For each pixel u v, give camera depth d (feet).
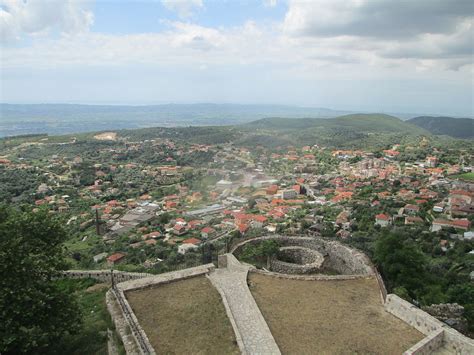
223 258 83.56
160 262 165.58
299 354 48.60
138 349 47.93
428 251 188.75
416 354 47.65
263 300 64.23
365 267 82.43
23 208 66.13
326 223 235.40
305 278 73.61
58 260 63.21
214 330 53.26
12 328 52.01
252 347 49.62
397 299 59.82
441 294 85.10
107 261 188.03
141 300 62.64
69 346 60.34
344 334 53.57
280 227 225.97
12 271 55.16
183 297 63.93
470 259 171.22
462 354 49.11
